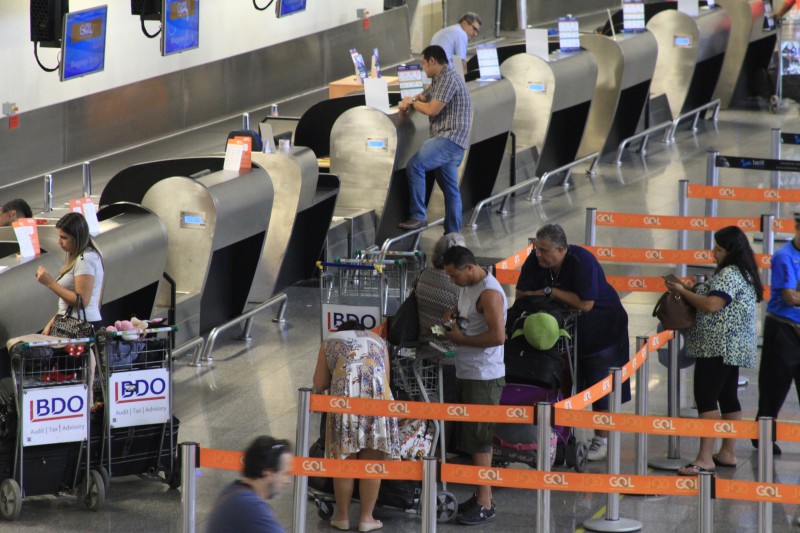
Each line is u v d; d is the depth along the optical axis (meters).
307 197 24.06
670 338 16.64
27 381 14.97
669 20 37.75
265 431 17.86
